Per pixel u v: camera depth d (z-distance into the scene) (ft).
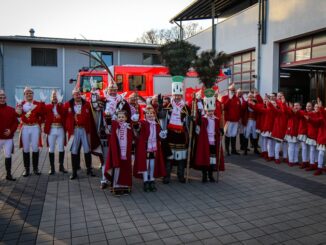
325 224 14.62
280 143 26.32
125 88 42.27
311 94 47.19
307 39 38.96
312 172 23.70
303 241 13.00
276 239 13.19
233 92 29.84
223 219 15.25
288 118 25.72
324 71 44.83
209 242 12.97
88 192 19.52
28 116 23.07
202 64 40.57
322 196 18.39
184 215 15.76
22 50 65.82
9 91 65.67
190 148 21.44
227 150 30.19
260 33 44.93
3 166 26.63
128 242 13.01
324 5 34.76
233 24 51.67
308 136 23.90
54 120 23.70
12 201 17.92
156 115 20.59
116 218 15.46
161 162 19.94
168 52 40.96
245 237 13.38
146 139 19.33
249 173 23.54
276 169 24.70
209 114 21.18
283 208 16.60
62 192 19.49
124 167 18.84
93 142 21.93
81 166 26.43
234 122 29.60
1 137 21.76
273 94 27.53
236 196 18.54
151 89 42.93
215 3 58.54
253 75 46.06
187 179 21.47
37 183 21.43
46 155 31.09
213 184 20.99
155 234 13.71
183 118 21.35
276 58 43.39
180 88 21.58
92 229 14.24
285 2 40.50
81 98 22.58
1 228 14.42
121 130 18.81
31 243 12.96
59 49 67.67
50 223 14.92
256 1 53.57
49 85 67.67
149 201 17.84
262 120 28.07
